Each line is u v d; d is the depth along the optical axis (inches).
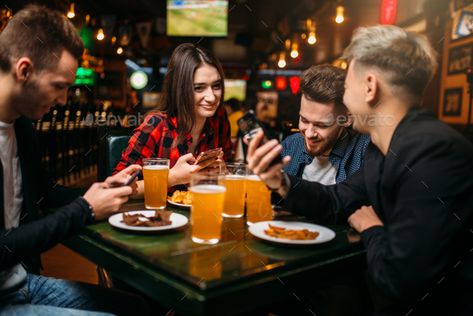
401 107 46.7
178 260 38.9
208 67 78.6
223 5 208.7
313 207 54.8
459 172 40.8
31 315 45.5
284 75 630.5
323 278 42.8
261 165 47.7
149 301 70.2
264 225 50.5
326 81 63.1
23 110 50.4
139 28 308.8
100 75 519.8
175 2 210.4
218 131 89.7
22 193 56.5
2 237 42.6
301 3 274.2
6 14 180.4
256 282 36.0
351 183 57.8
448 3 202.4
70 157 225.1
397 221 41.7
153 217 49.8
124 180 53.5
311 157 71.7
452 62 229.1
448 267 42.5
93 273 110.3
